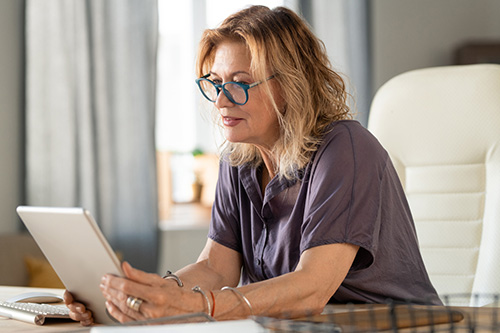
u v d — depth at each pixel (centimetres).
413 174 200
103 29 423
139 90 427
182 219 461
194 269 165
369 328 96
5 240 363
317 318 107
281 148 151
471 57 472
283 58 147
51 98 418
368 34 470
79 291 122
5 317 132
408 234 151
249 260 165
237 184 168
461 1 495
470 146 192
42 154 417
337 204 134
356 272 144
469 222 190
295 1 461
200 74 161
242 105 147
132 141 427
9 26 414
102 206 423
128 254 425
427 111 200
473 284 186
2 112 411
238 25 150
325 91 155
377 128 207
